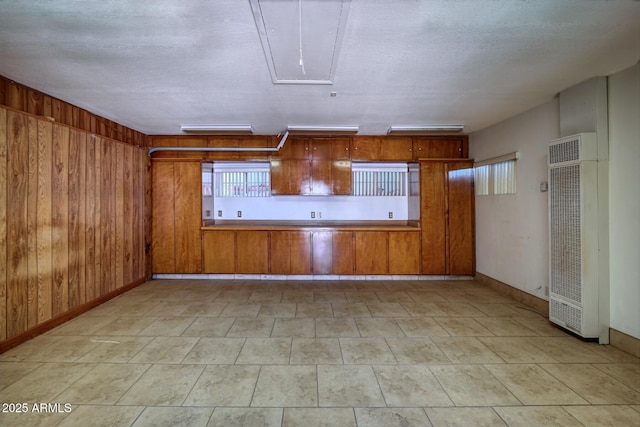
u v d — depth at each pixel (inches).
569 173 124.7
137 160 203.5
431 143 223.6
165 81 122.0
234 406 84.7
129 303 168.4
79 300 151.8
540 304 154.3
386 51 97.9
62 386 93.4
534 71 114.1
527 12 77.7
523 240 166.9
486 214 203.0
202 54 99.7
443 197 217.9
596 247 119.3
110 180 175.8
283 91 133.6
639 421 78.9
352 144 222.8
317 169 223.1
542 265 153.5
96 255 164.1
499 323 141.3
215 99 144.0
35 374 99.7
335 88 130.3
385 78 119.6
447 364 106.5
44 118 132.1
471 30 86.1
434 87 129.4
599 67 111.5
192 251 220.1
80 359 109.2
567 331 131.5
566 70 113.7
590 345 119.5
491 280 197.8
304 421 79.1
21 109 124.0
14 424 77.2
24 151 122.6
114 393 90.0
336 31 85.7
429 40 91.5
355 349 117.0
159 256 220.2
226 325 139.1
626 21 82.1
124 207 188.9
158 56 101.0
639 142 110.0
